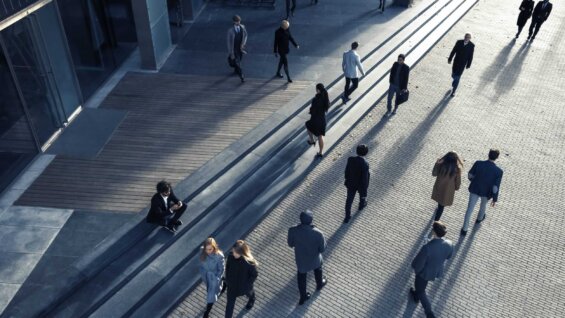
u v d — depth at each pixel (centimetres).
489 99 1361
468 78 1470
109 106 1216
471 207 866
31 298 716
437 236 688
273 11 1797
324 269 832
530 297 787
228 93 1268
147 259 804
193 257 845
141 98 1248
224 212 922
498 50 1655
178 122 1149
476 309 764
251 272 661
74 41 1166
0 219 871
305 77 1341
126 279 772
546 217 955
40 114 1049
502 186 1032
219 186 968
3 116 926
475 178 845
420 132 1204
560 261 856
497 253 868
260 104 1220
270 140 1109
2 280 757
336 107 1258
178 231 858
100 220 872
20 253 805
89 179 970
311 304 770
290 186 1005
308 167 1061
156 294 776
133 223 858
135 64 1421
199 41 1555
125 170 994
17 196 927
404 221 937
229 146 1061
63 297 724
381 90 1372
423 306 730
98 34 1277
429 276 697
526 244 890
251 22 1700
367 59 1469
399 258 857
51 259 794
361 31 1620
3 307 715
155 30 1355
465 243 887
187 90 1284
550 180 1055
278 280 813
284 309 762
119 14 1384
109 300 747
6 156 941
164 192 798
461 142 1169
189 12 1686
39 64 1029
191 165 1008
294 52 1481
